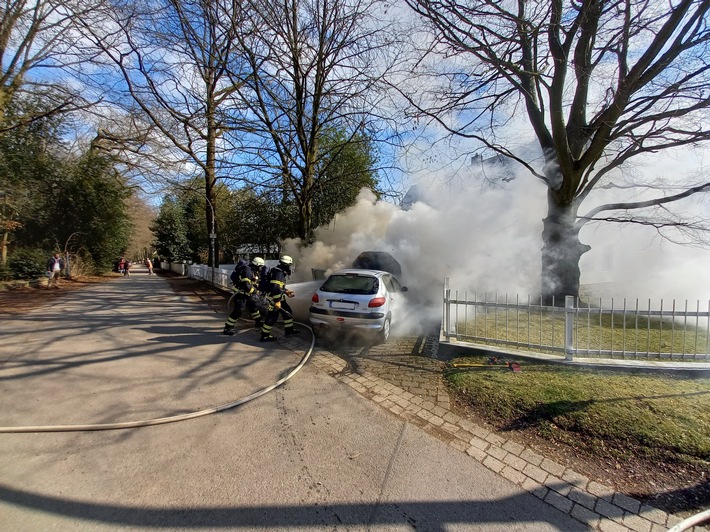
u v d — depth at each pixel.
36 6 11.23
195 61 10.02
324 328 7.23
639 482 2.62
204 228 32.00
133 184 17.44
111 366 4.84
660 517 2.28
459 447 3.04
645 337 6.23
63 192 19.22
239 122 10.79
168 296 12.80
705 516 2.25
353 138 11.46
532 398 3.75
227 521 2.14
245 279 6.79
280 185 12.34
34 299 11.45
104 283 19.16
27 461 2.70
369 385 4.36
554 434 3.22
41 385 4.16
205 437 3.12
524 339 5.97
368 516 2.22
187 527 2.08
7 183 14.19
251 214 15.80
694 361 4.51
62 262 19.09
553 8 6.91
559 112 7.73
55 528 2.04
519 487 2.54
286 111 10.84
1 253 15.77
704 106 6.40
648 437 3.04
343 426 3.36
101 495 2.34
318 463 2.77
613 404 3.56
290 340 6.46
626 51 7.06
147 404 3.73
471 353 5.25
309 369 4.93
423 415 3.61
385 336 6.44
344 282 6.71
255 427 3.31
